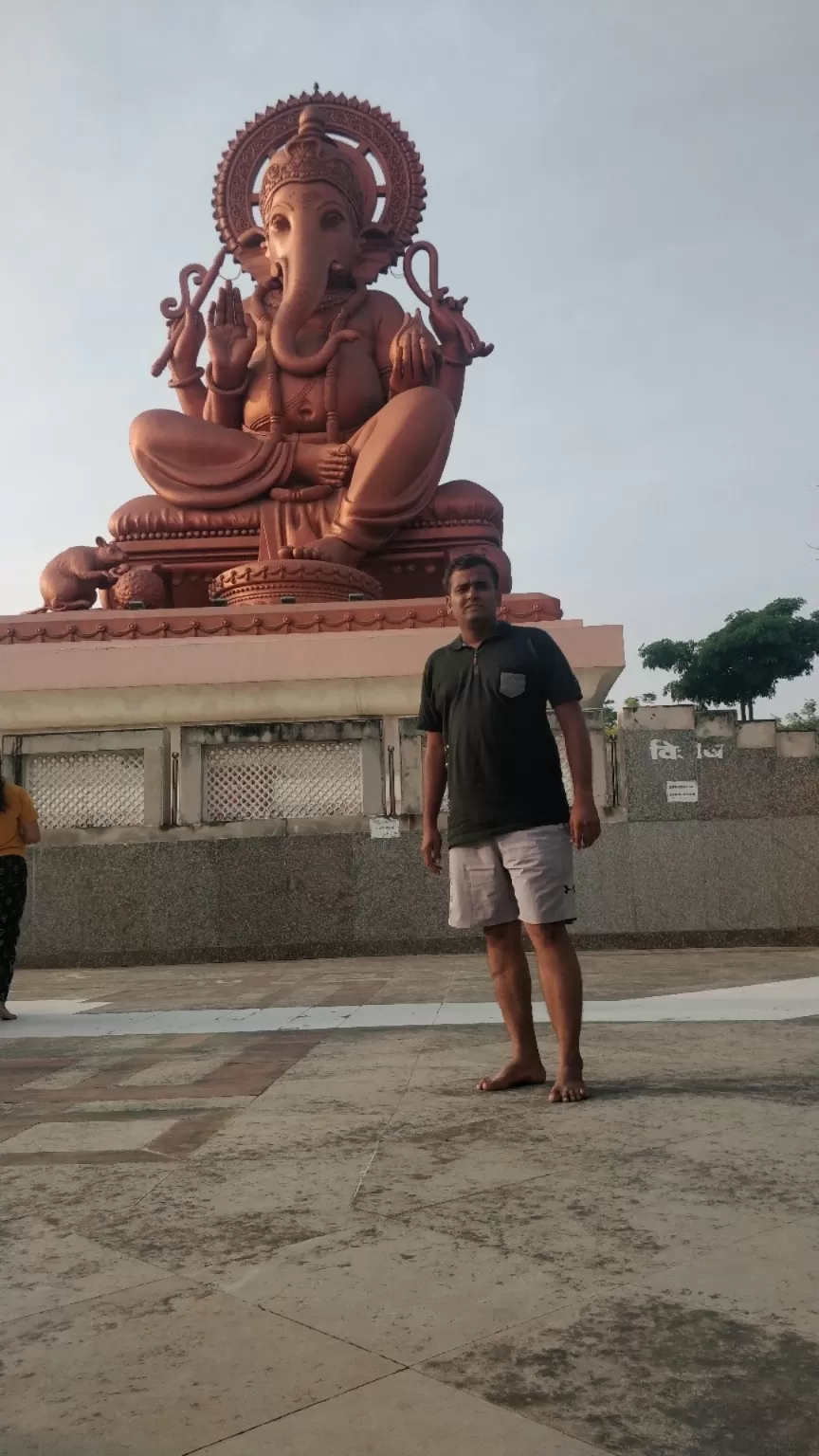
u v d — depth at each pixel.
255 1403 1.23
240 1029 4.42
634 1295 1.50
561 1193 1.98
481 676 3.16
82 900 9.42
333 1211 1.92
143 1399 1.24
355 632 10.25
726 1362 1.30
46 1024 4.95
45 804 9.78
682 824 9.19
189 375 14.77
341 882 9.29
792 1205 1.87
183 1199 2.02
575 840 3.05
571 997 2.91
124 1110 2.84
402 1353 1.34
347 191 14.58
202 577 13.70
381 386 14.33
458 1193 2.01
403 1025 4.37
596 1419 1.17
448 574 3.22
